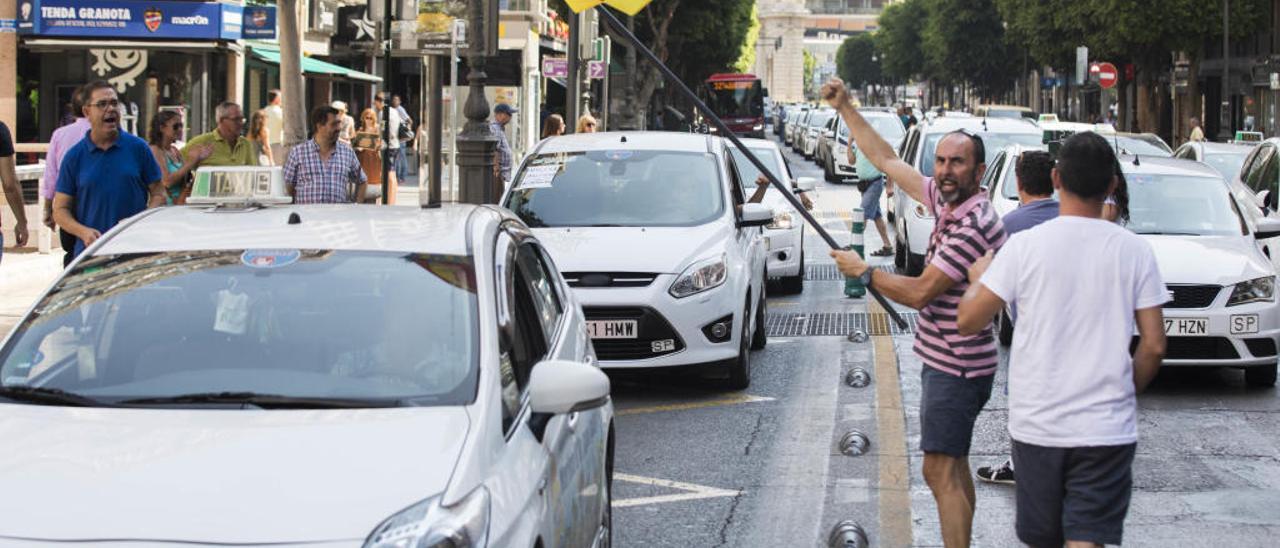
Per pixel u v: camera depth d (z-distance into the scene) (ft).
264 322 15.90
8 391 15.19
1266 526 24.11
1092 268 15.76
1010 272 16.06
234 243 17.52
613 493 26.17
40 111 92.27
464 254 17.07
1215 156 65.41
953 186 19.13
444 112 104.27
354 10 66.74
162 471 12.82
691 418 32.78
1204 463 28.55
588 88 104.78
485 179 46.80
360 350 15.48
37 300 16.78
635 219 36.96
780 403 34.40
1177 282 35.63
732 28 194.08
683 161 38.91
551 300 19.76
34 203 57.77
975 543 23.00
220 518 12.04
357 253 17.08
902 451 29.35
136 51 92.63
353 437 13.57
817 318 48.29
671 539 23.24
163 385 15.07
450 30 47.14
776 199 54.24
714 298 34.12
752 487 26.58
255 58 99.91
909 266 57.57
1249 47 188.34
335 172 37.45
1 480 12.71
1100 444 15.61
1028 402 15.97
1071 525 15.79
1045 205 23.48
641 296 33.37
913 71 402.11
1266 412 33.63
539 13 138.21
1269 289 35.91
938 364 19.43
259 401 14.71
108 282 16.78
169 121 38.55
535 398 15.01
